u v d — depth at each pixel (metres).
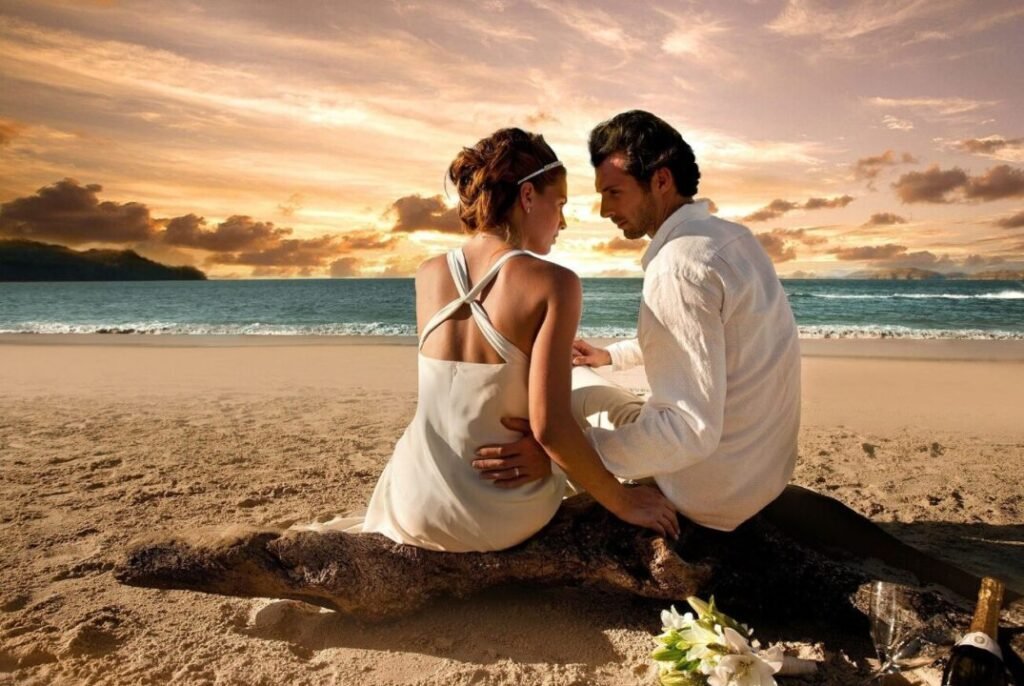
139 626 2.67
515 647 2.51
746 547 2.67
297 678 2.32
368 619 2.60
